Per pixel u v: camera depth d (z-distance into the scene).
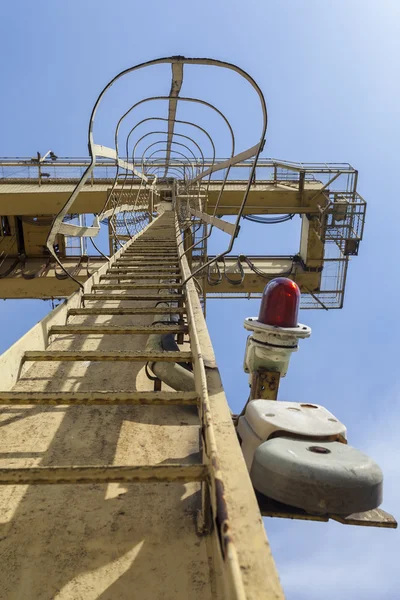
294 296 3.84
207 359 2.91
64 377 3.64
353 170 19.25
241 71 2.97
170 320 4.68
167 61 3.11
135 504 2.15
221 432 2.04
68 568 1.76
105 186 18.72
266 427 2.43
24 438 2.74
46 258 22.81
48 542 1.90
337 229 19.78
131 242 8.80
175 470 1.75
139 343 4.50
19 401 2.28
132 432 2.88
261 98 3.00
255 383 3.91
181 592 1.66
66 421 2.97
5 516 2.05
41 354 3.33
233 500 1.55
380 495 2.01
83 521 2.03
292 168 19.91
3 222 22.19
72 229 4.75
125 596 1.64
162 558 1.81
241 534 1.38
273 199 19.16
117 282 6.66
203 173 9.60
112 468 1.75
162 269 6.32
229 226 3.79
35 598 1.62
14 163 19.97
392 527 2.10
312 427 2.39
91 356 3.07
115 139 5.97
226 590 1.22
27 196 17.36
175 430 2.93
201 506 2.10
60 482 1.72
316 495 1.92
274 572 1.24
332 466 1.96
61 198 17.42
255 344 3.87
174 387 3.51
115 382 3.63
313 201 19.31
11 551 1.84
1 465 2.44
